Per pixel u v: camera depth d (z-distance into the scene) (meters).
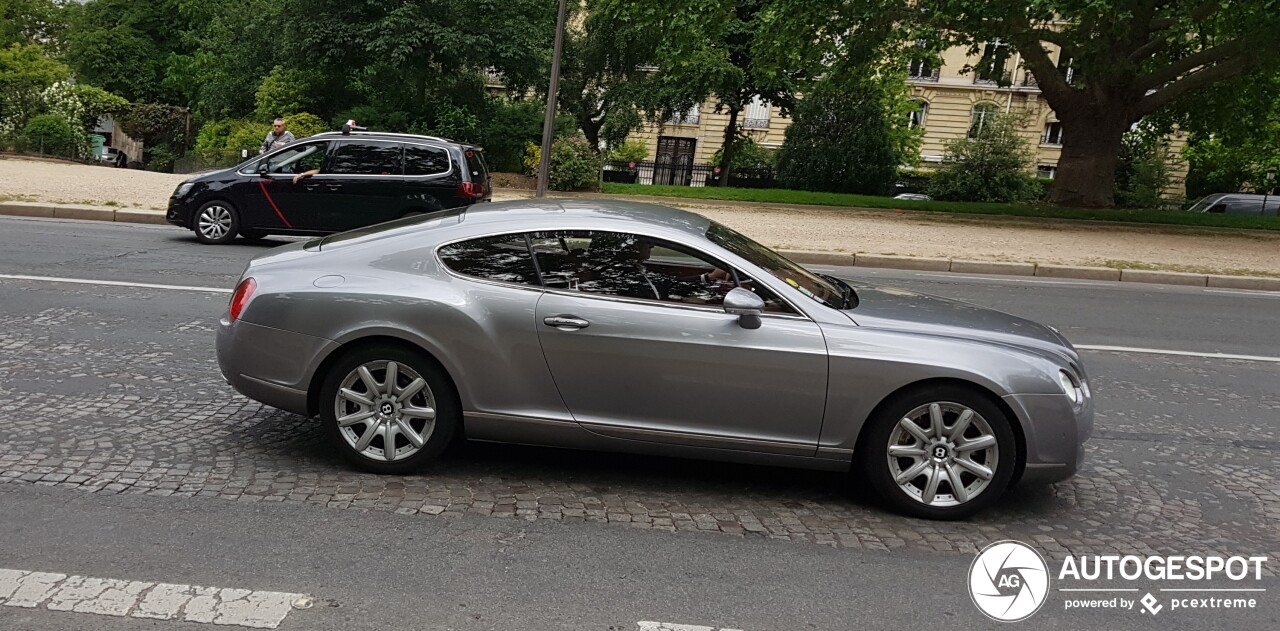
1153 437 5.91
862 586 3.64
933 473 4.30
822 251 14.64
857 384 4.24
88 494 4.15
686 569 3.71
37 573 3.41
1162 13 22.59
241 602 3.27
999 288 12.63
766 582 3.63
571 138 28.38
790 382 4.27
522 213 4.67
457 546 3.82
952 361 4.21
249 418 5.37
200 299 8.62
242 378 4.62
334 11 30.47
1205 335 9.68
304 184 12.41
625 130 34.75
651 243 4.46
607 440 4.45
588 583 3.54
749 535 4.09
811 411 4.30
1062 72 25.09
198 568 3.51
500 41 30.86
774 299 4.38
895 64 23.48
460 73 31.80
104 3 47.81
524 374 4.41
